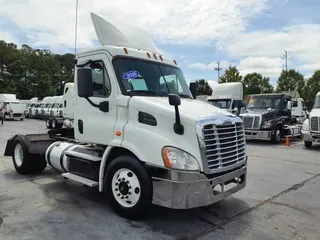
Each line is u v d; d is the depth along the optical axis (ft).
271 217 14.84
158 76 16.37
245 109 51.16
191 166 12.39
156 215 14.62
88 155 16.35
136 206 13.46
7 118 104.47
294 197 18.17
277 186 20.63
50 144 22.20
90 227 13.11
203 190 12.46
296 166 28.02
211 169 12.71
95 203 16.29
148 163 12.99
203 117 12.89
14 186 19.51
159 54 17.74
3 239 11.75
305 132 40.88
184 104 14.48
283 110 50.31
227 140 13.75
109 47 15.33
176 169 12.31
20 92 207.82
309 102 46.57
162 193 12.66
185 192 12.24
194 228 13.29
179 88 17.26
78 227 13.08
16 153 23.24
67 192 18.28
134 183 13.69
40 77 217.56
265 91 213.46
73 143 19.77
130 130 13.87
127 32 17.56
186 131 12.69
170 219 14.20
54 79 239.71
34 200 16.69
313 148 41.14
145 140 13.23
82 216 14.37
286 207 16.34
